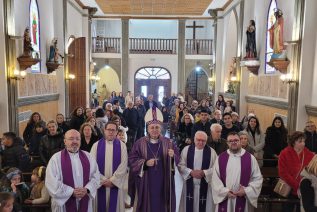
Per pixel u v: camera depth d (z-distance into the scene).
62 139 5.30
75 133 3.68
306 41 6.95
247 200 3.80
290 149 4.12
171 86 19.47
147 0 13.33
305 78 7.03
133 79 19.28
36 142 5.83
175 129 9.87
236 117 7.18
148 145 4.16
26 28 7.67
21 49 7.94
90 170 3.72
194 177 4.11
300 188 3.15
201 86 20.03
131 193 4.29
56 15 11.26
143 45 19.02
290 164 4.07
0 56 6.82
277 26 7.67
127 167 4.40
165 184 4.08
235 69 11.77
